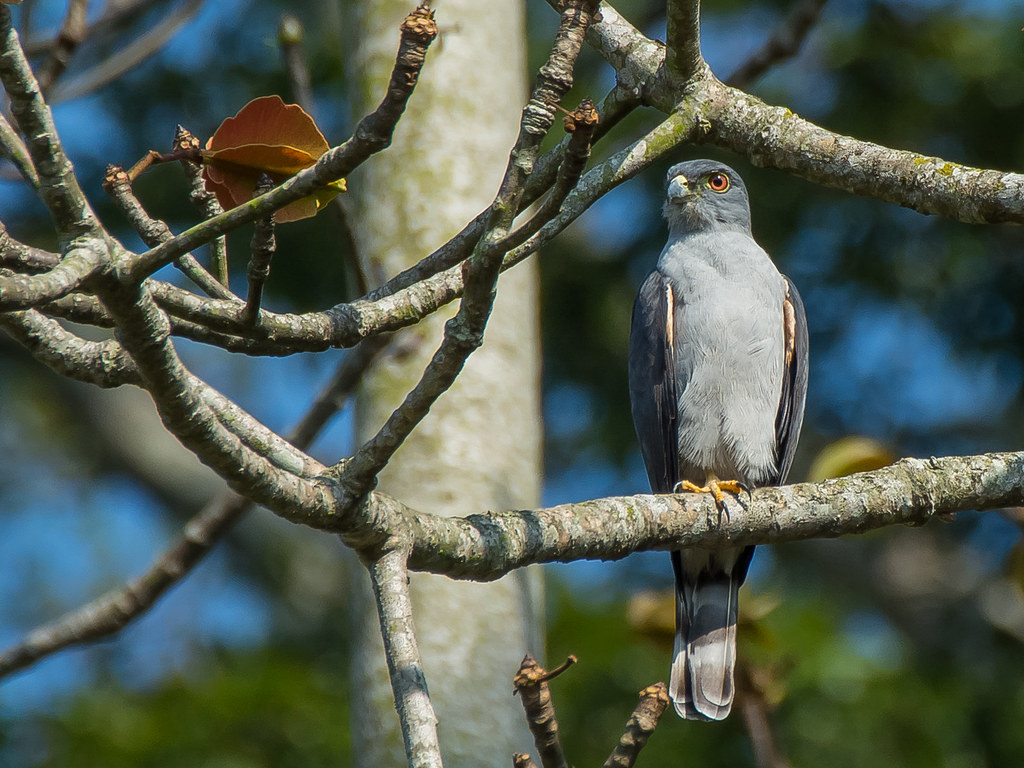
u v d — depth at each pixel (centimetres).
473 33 955
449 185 920
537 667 518
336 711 1369
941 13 1661
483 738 832
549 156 629
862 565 1927
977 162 1631
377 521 539
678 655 848
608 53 676
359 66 962
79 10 794
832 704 1288
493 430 895
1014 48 1620
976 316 1698
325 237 1611
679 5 607
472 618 860
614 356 1762
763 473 971
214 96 1639
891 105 1630
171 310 532
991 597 1803
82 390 2297
